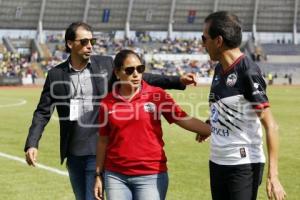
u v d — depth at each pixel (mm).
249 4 76938
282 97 36531
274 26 78438
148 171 4910
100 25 73688
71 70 5832
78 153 5816
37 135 5797
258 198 8078
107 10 73312
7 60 62344
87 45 5719
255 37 77625
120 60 4898
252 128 4656
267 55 73000
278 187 4410
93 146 5816
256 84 4496
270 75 63125
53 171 10320
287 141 14438
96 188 5242
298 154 12180
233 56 4621
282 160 11398
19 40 68312
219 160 4773
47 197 8422
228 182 4730
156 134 4977
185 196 8336
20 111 24625
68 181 9484
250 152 4664
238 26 4594
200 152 12531
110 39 72312
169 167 10648
